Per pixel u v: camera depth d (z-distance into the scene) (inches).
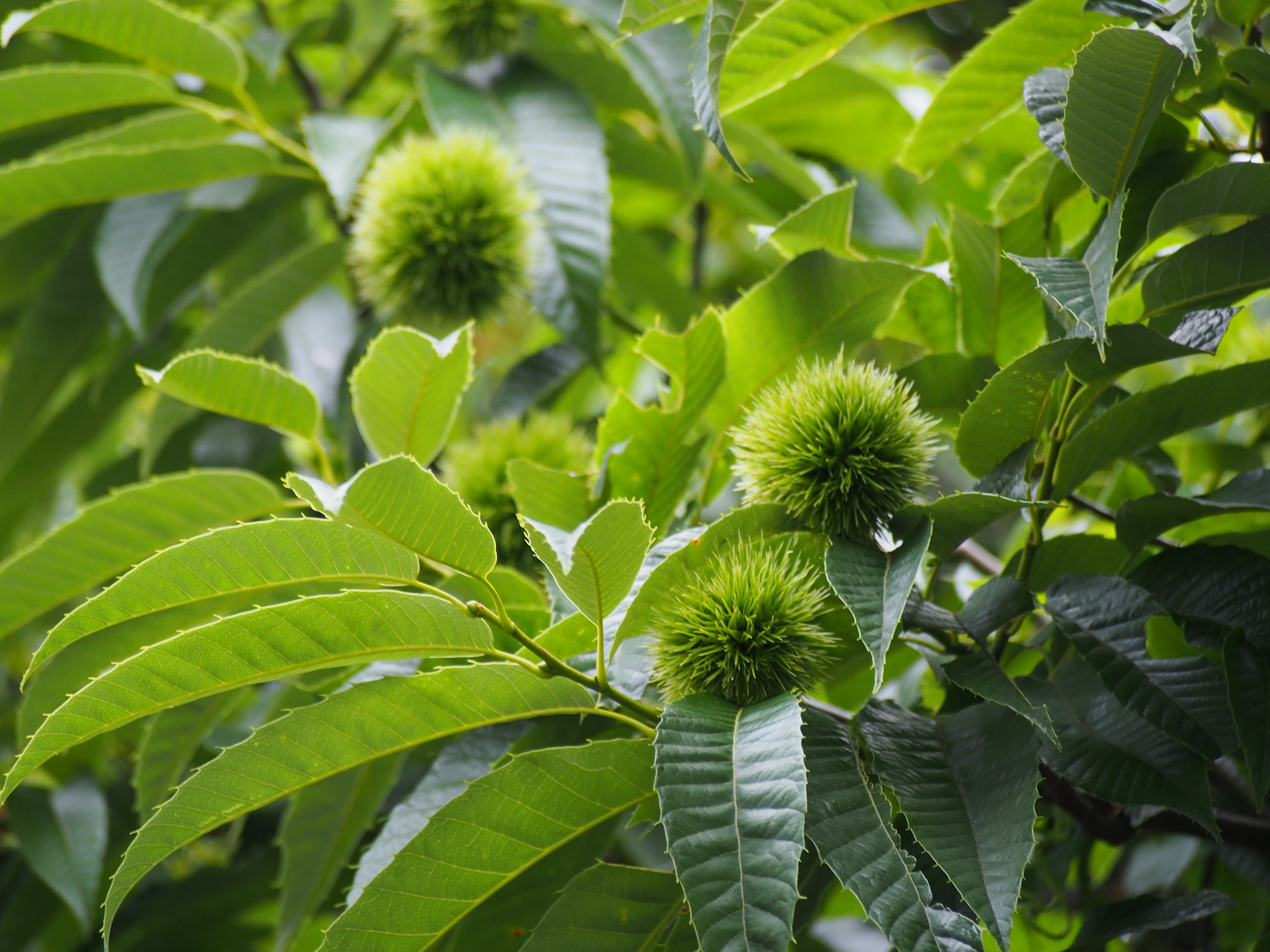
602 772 43.7
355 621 42.3
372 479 38.2
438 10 93.1
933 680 64.2
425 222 80.0
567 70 98.7
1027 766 39.1
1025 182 58.2
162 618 68.9
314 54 126.1
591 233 83.1
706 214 113.7
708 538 45.9
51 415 116.0
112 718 41.7
